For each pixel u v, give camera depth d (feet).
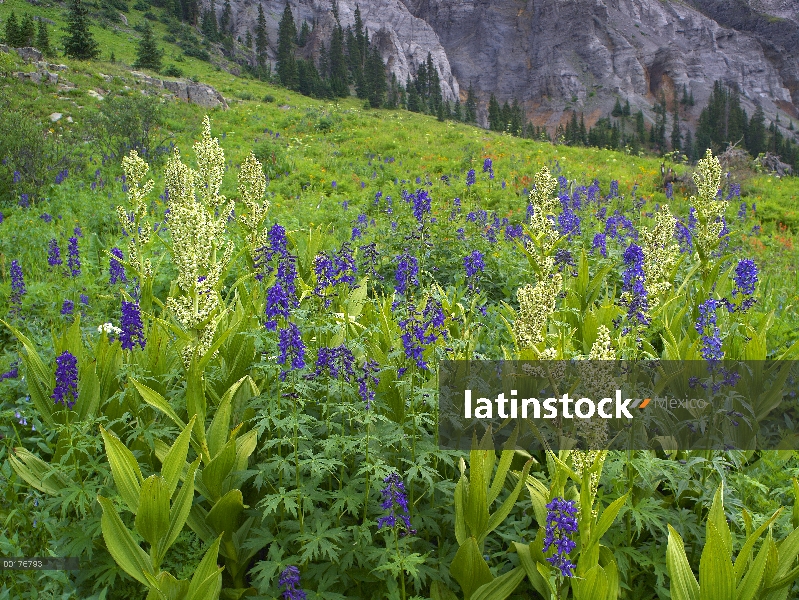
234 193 50.06
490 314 22.22
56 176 50.85
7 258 31.48
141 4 280.92
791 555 10.37
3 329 22.13
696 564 11.82
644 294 15.64
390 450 13.34
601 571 9.20
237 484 12.32
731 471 13.76
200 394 12.13
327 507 12.92
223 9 400.88
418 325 12.76
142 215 22.30
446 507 12.70
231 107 129.39
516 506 13.08
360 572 11.68
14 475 13.52
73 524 12.19
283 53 289.33
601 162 88.99
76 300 25.49
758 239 49.03
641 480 12.50
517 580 10.93
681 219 42.37
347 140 102.89
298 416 12.21
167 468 11.10
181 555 11.94
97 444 12.42
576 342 18.34
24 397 16.12
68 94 95.09
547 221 18.57
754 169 80.02
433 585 11.41
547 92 616.39
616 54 624.18
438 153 89.76
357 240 33.27
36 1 215.51
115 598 11.60
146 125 68.80
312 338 16.37
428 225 27.35
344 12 520.83
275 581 11.31
